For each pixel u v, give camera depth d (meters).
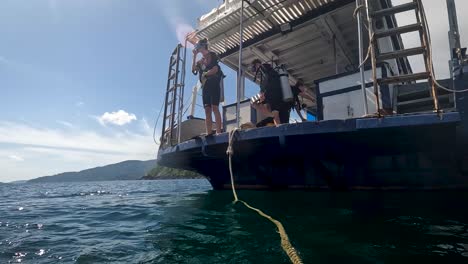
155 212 5.30
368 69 4.96
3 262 2.63
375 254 2.12
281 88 5.67
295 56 9.79
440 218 3.12
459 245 2.28
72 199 11.71
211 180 8.10
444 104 5.04
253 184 6.80
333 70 10.84
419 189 4.78
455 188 4.53
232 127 6.88
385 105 4.84
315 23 7.75
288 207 4.14
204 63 6.37
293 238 2.57
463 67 3.71
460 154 4.40
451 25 4.21
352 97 5.09
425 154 4.71
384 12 4.16
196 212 4.51
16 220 5.45
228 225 3.34
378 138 4.55
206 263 2.15
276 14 7.51
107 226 4.34
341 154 5.29
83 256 2.66
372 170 5.14
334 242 2.42
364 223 3.01
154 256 2.46
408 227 2.81
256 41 8.57
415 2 3.94
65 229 4.32
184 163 7.75
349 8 7.20
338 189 5.52
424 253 2.12
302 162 5.85
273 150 5.59
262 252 2.31
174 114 7.86
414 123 3.88
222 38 8.72
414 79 3.91
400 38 7.91
